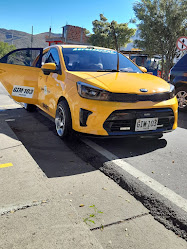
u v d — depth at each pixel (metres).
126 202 2.38
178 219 2.10
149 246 1.83
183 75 6.83
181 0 15.19
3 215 2.03
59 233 1.85
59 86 4.13
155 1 15.87
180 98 7.03
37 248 1.70
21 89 5.51
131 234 1.94
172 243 1.87
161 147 3.93
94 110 3.39
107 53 4.96
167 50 16.36
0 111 6.32
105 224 2.04
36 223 1.94
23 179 2.69
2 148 3.61
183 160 3.43
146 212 2.24
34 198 2.30
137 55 20.36
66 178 2.81
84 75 3.83
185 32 15.73
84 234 1.85
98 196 2.46
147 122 3.52
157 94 3.59
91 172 2.99
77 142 4.02
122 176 2.83
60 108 4.04
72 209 2.14
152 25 15.84
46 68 4.47
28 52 5.60
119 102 3.38
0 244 1.72
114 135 3.42
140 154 3.60
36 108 6.38
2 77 5.69
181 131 4.92
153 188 2.60
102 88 3.41
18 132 4.50
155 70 19.67
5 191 2.43
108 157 3.42
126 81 3.72
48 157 3.39
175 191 2.57
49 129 4.74
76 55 4.61
